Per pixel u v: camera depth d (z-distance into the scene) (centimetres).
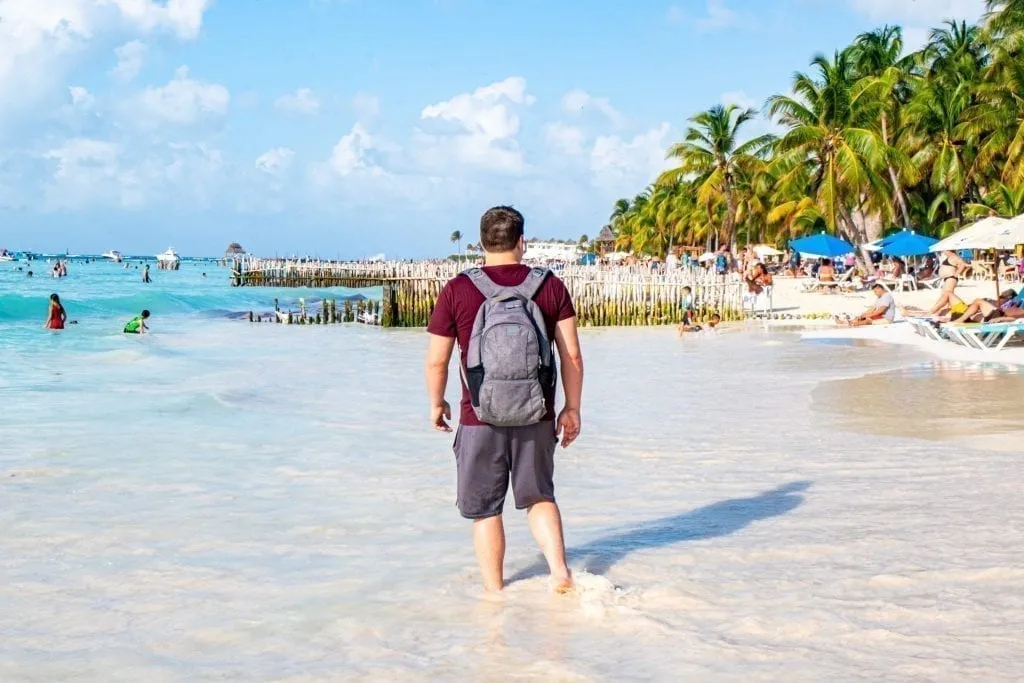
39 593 396
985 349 1508
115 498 580
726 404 1002
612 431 827
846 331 2047
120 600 386
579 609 360
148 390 1176
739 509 525
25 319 2925
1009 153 3894
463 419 384
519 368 362
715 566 410
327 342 2253
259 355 1827
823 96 4350
